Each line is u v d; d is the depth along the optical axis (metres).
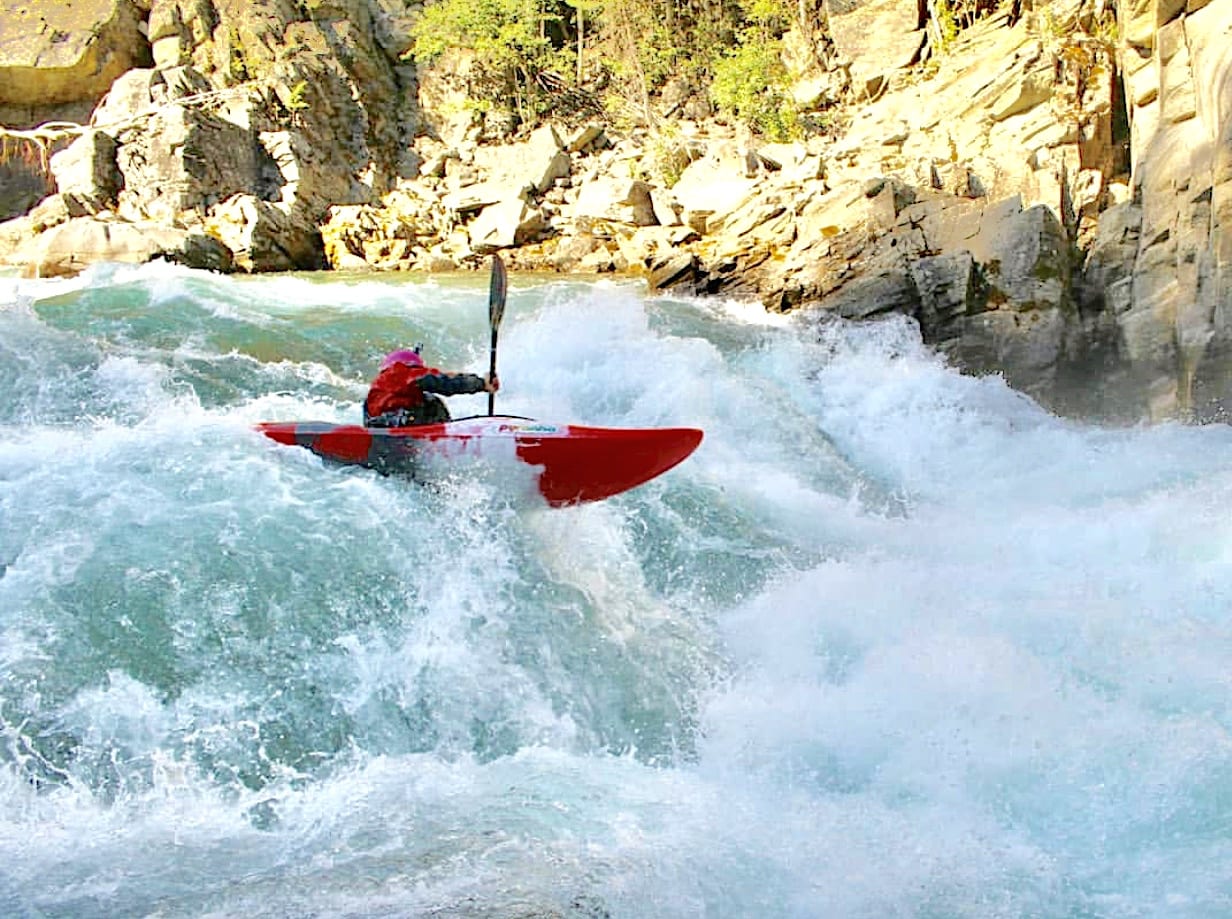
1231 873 4.33
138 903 3.99
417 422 6.96
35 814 4.69
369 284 12.60
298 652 5.55
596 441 6.59
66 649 5.26
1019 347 11.30
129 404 8.08
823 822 4.81
